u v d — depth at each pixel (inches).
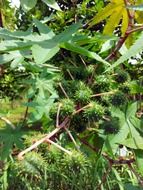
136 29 16.2
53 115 14.1
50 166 11.7
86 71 15.4
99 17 17.9
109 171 14.9
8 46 13.1
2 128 15.3
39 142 12.0
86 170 12.4
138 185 15.7
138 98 18.2
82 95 14.0
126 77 15.8
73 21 25.5
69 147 13.9
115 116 15.3
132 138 15.4
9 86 28.0
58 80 15.3
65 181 11.8
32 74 18.0
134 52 11.3
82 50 13.4
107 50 17.9
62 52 18.7
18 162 11.4
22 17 26.1
